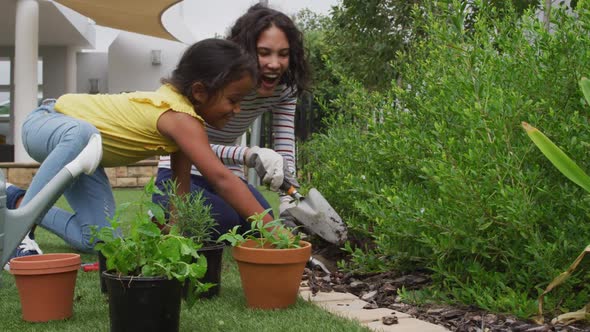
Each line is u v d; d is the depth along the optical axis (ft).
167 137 7.22
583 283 6.25
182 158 7.92
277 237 6.41
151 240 5.26
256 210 6.93
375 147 8.63
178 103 7.11
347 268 8.09
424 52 9.75
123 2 28.27
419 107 8.71
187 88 7.04
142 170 30.25
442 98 7.64
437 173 6.50
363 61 18.19
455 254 7.07
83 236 9.18
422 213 6.63
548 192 6.09
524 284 6.44
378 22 17.07
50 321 5.87
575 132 6.40
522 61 7.04
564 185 6.51
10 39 42.73
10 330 5.60
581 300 5.92
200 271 5.20
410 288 7.24
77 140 8.08
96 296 6.86
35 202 7.00
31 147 9.05
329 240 8.32
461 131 7.27
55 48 44.29
